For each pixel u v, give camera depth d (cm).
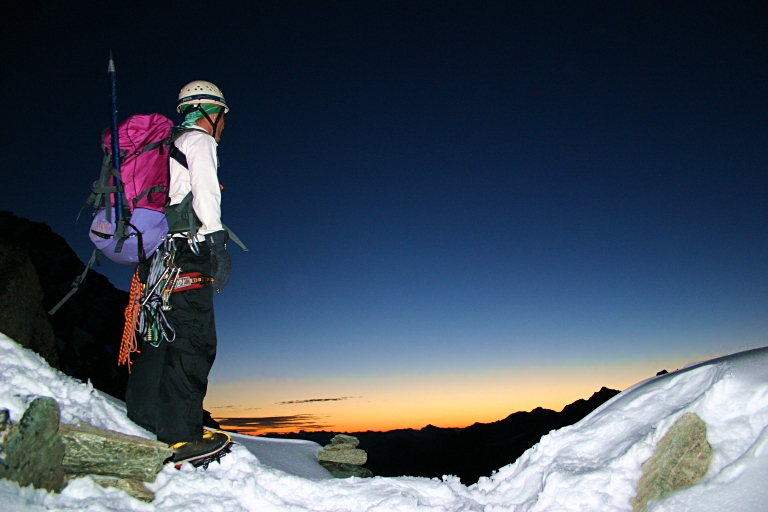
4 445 262
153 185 349
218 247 342
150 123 362
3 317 402
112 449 310
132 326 360
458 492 392
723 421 294
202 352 356
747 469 271
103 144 356
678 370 405
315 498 364
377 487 385
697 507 268
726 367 327
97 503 282
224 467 362
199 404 358
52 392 329
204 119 378
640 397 372
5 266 427
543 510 317
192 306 351
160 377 358
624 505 302
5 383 307
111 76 362
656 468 299
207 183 344
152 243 353
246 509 330
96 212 356
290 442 616
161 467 333
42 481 279
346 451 575
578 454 356
